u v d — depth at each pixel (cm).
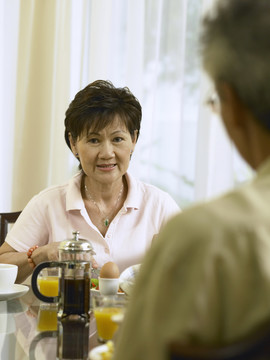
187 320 67
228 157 356
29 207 242
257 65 73
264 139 77
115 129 229
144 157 369
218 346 67
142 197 245
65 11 366
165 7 364
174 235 70
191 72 362
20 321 164
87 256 162
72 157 372
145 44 367
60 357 130
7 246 236
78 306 159
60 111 368
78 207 233
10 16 370
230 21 76
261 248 68
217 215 70
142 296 73
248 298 67
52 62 367
